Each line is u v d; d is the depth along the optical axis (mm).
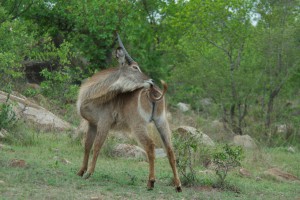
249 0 37156
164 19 48250
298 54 35594
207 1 37000
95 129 18484
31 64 38844
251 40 36312
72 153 23797
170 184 18609
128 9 40500
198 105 43594
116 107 17531
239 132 36625
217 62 37812
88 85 18031
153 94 16984
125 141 26812
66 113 33438
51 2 39312
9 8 37625
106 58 41344
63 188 15898
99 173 18922
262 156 27078
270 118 36688
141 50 44219
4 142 24016
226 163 19312
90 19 38844
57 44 42000
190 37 38500
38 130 27312
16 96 30656
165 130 17328
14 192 14672
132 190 16719
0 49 28359
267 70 36906
